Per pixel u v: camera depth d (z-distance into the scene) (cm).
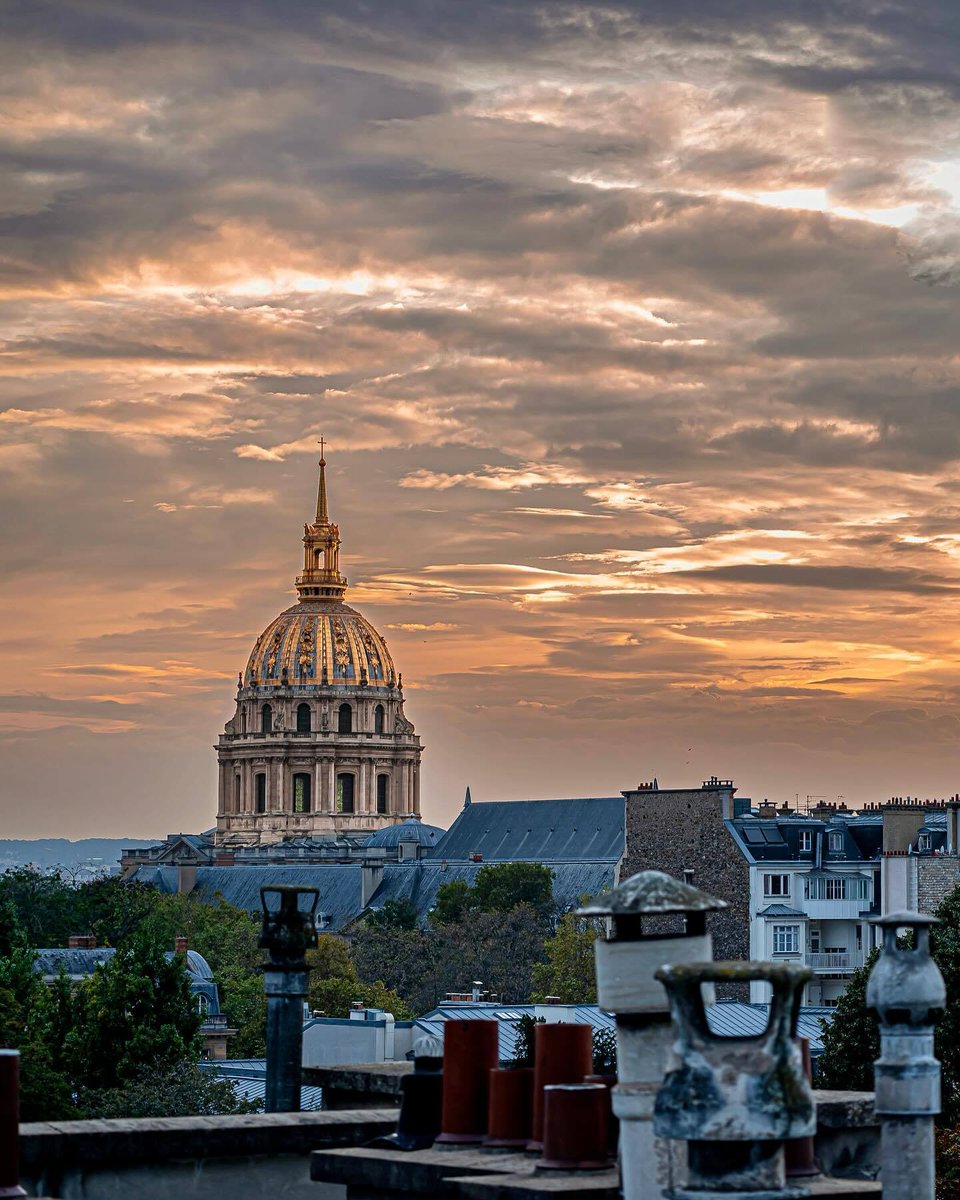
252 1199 3106
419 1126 2941
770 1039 2125
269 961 3759
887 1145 2608
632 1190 2362
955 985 10600
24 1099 11125
